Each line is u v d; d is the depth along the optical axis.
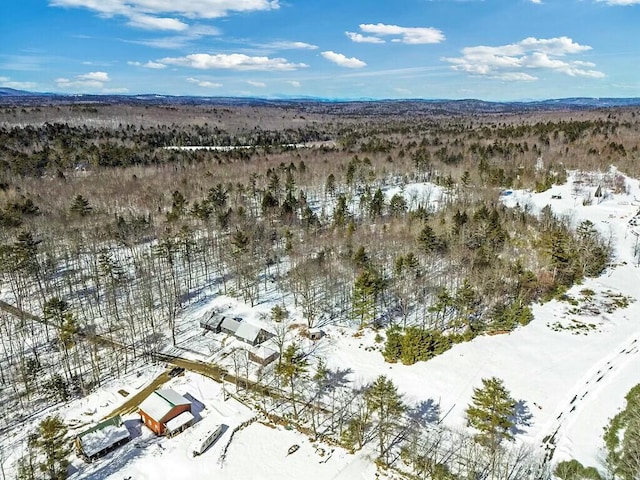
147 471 51.84
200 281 96.00
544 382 62.00
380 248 94.62
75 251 99.69
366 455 52.72
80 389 65.81
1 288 92.00
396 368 66.94
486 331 73.62
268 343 74.75
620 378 61.78
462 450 52.06
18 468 51.69
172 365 71.50
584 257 93.81
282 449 54.22
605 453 50.78
